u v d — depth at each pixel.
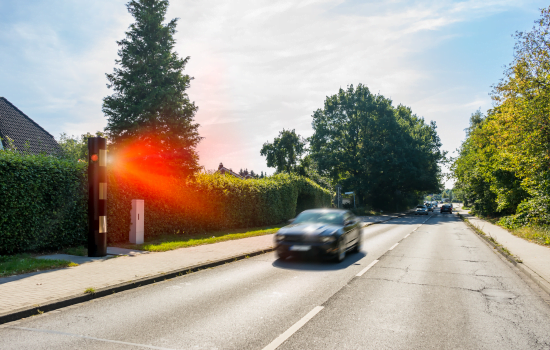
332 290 6.55
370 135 51.34
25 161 9.46
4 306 5.08
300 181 28.00
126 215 12.52
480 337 4.27
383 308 5.43
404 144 48.88
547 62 16.75
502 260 10.41
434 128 64.56
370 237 17.41
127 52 16.75
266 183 22.66
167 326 4.58
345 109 53.34
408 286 6.93
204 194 16.52
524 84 17.17
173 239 13.55
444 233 19.95
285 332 4.38
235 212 18.86
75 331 4.40
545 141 16.81
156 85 16.98
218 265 9.18
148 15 16.88
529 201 18.72
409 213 57.31
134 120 16.08
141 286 6.85
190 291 6.46
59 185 10.31
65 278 6.93
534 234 15.42
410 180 50.75
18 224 9.19
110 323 4.70
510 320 4.94
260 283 7.11
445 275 8.07
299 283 7.11
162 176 14.13
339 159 50.47
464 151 46.19
